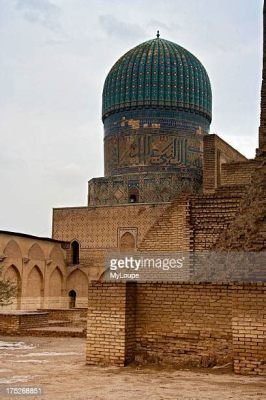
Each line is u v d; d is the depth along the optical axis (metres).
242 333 7.84
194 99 32.97
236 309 7.93
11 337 14.85
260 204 9.71
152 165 31.70
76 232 31.08
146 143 32.03
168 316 8.69
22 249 26.81
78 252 30.91
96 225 30.72
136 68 32.78
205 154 21.69
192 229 12.88
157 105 32.31
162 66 32.62
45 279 28.72
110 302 8.77
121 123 32.81
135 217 29.95
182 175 30.94
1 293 20.70
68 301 30.45
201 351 8.38
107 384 7.04
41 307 28.19
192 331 8.48
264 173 10.06
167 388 6.75
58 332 14.94
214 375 7.70
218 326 8.31
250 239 9.49
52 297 29.41
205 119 33.62
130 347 8.70
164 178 31.02
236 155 24.97
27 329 15.38
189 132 32.53
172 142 32.06
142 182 31.36
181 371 8.04
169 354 8.59
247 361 7.77
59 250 30.38
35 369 8.34
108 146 33.44
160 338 8.70
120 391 6.55
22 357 10.06
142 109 32.41
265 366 7.64
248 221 9.77
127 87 32.78
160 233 13.26
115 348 8.62
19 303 26.28
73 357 10.00
